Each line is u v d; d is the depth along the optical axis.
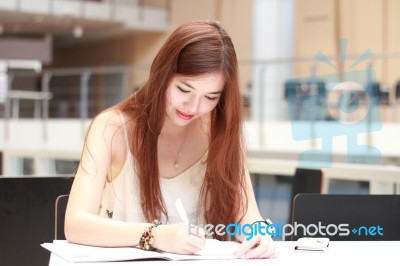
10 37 12.83
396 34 9.52
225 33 1.37
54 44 13.92
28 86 11.29
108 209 1.50
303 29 10.55
